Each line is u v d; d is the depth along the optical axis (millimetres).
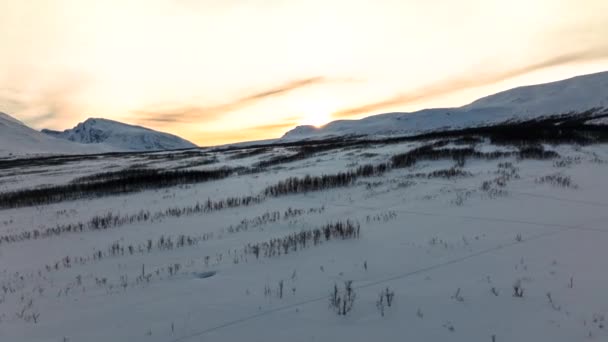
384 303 6055
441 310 5758
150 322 5750
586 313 5457
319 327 5418
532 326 5207
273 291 6688
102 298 6805
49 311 6383
